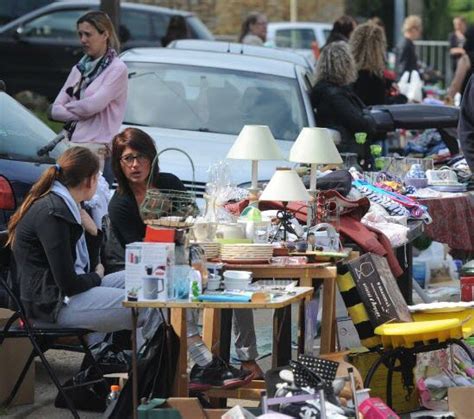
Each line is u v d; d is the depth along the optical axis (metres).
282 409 11.00
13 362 13.66
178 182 14.08
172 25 35.44
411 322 12.72
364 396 11.79
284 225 13.59
